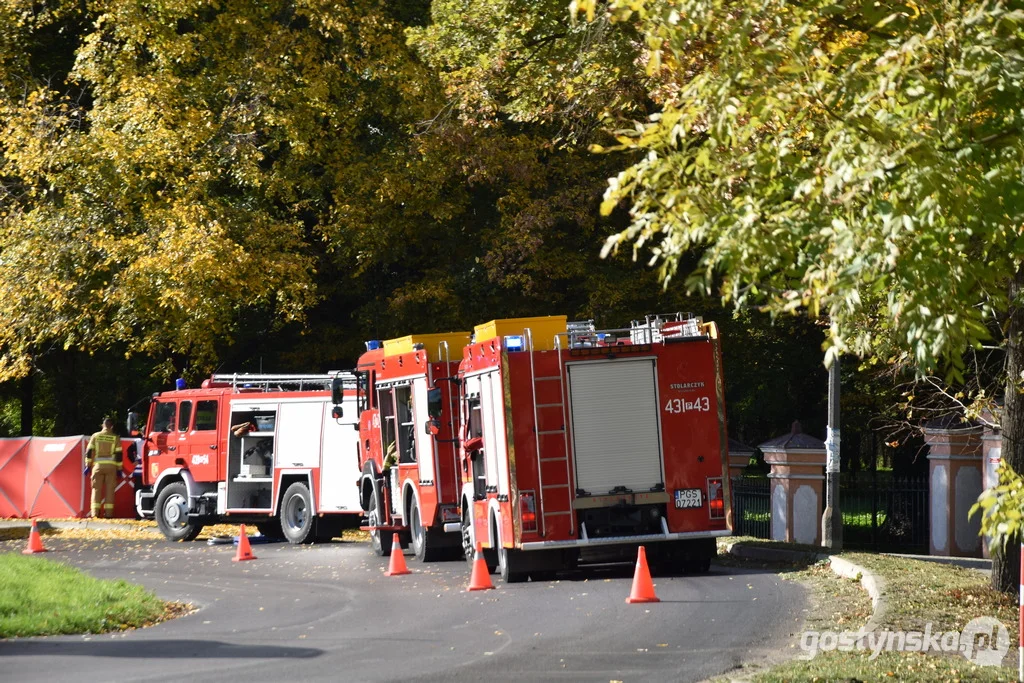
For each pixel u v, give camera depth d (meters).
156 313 46.62
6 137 48.19
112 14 47.88
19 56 51.62
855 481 46.19
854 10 14.41
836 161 12.37
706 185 13.05
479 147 45.97
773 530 44.56
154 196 49.28
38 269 47.47
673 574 29.97
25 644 21.20
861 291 12.86
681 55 15.01
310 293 48.19
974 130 12.97
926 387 30.89
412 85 48.84
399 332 52.06
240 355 58.06
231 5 50.09
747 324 52.53
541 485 28.95
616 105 34.12
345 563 36.22
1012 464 23.16
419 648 20.05
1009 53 12.48
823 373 59.38
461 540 35.44
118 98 48.94
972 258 13.70
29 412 69.06
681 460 29.58
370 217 49.94
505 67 39.28
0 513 53.22
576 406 29.28
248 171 47.81
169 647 20.78
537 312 51.19
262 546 42.66
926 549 44.00
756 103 13.05
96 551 40.81
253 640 21.47
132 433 46.06
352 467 42.44
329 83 49.66
